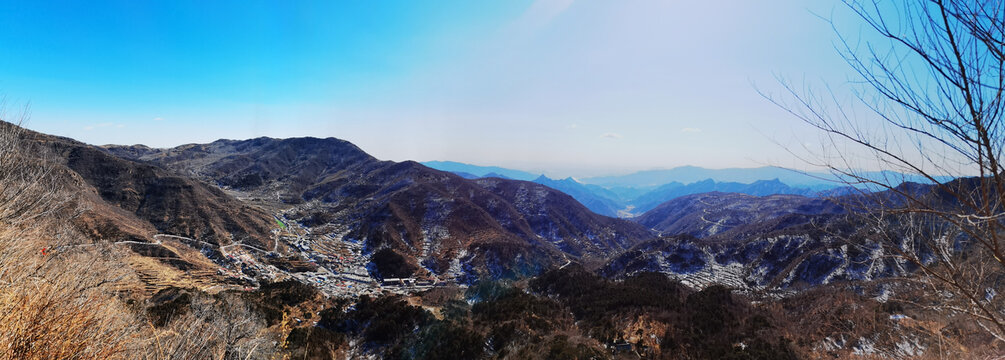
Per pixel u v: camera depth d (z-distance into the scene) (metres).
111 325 6.52
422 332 41.09
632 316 41.59
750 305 43.66
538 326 40.53
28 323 5.21
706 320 38.66
